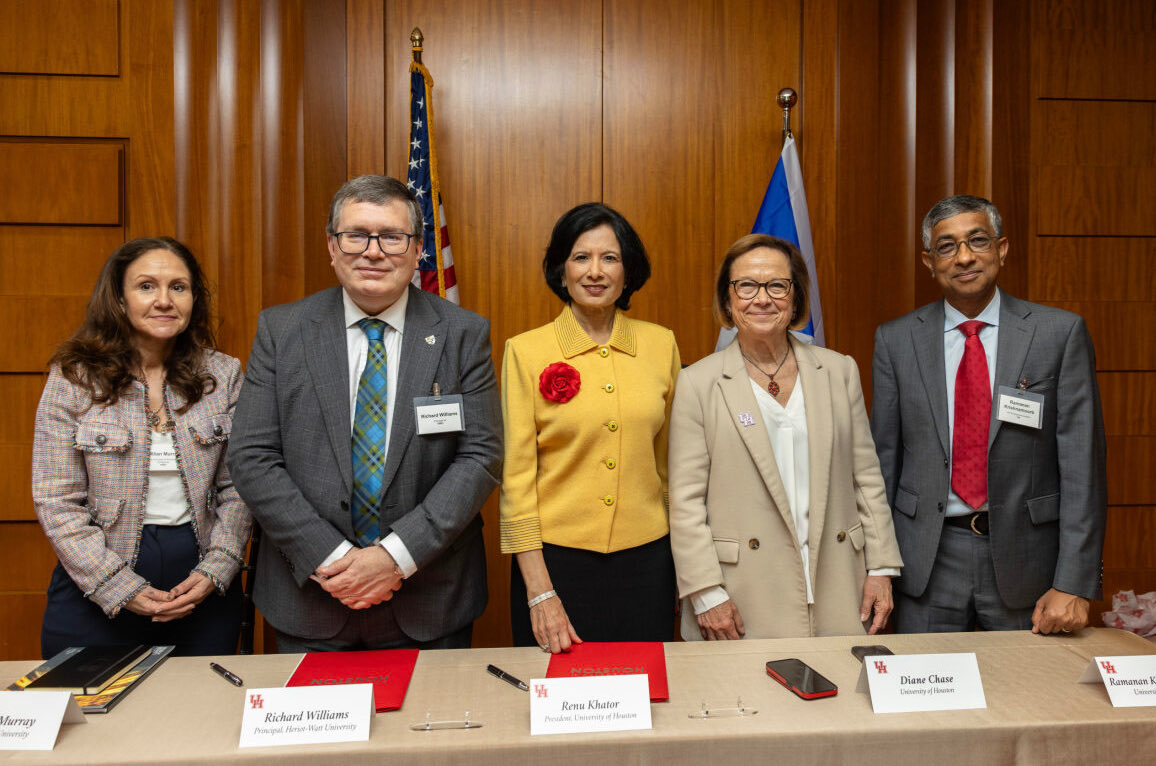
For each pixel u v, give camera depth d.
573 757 1.16
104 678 1.33
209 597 1.83
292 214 2.64
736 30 2.90
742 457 1.80
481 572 1.80
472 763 1.15
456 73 2.81
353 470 1.63
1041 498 1.84
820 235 2.92
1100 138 2.92
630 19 2.87
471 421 1.69
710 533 1.79
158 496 1.80
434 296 1.79
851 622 1.78
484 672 1.43
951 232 1.87
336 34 2.73
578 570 1.84
